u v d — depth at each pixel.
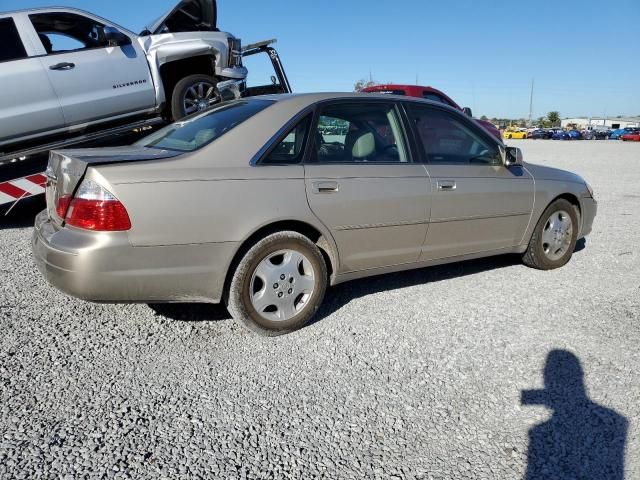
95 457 2.09
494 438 2.27
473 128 4.18
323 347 3.09
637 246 5.58
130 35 6.17
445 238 3.84
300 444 2.21
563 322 3.49
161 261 2.78
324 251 3.40
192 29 6.83
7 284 3.97
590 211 4.87
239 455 2.13
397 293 4.02
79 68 5.68
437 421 2.38
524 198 4.25
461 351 3.06
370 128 3.60
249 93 8.00
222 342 3.14
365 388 2.65
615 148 32.88
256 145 3.11
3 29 5.30
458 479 2.02
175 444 2.19
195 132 3.36
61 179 2.93
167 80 6.81
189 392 2.58
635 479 2.03
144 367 2.82
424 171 3.69
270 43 7.89
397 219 3.53
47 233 2.93
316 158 3.29
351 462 2.10
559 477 2.04
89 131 5.98
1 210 5.56
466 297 3.96
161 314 3.52
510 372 2.82
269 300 3.13
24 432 2.23
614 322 3.50
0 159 5.33
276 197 3.04
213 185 2.87
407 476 2.03
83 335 3.17
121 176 2.69
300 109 3.32
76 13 5.79
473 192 3.90
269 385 2.66
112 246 2.67
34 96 5.38
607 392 2.62
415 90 9.57
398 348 3.09
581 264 4.88
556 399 2.56
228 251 2.93
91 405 2.45
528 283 4.30
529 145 38.28
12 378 2.65
